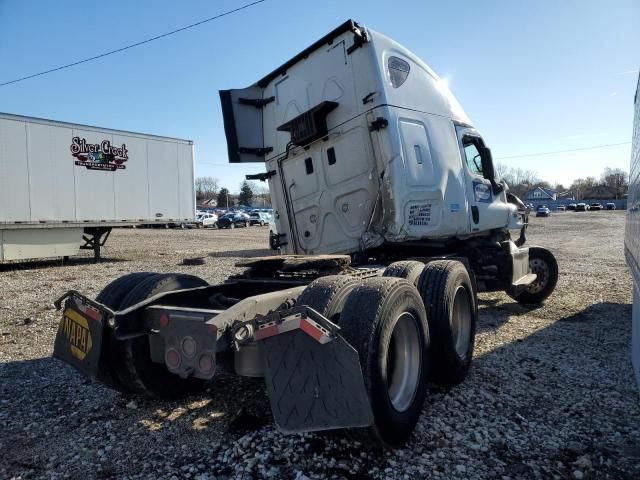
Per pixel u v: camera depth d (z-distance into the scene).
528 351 5.15
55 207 14.75
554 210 91.75
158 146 17.81
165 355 3.25
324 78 5.77
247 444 3.13
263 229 46.34
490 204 6.97
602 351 5.15
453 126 6.33
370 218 5.38
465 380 4.29
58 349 3.59
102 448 3.15
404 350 3.35
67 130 15.06
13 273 13.05
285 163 6.33
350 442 3.11
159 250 21.14
